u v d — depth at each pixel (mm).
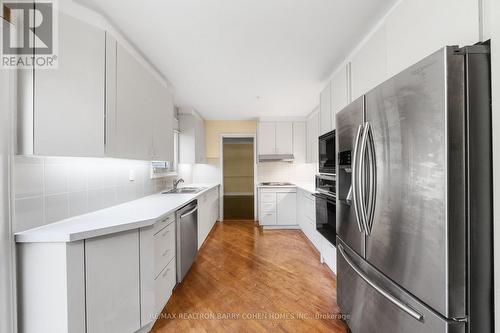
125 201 2232
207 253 3035
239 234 3889
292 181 4773
